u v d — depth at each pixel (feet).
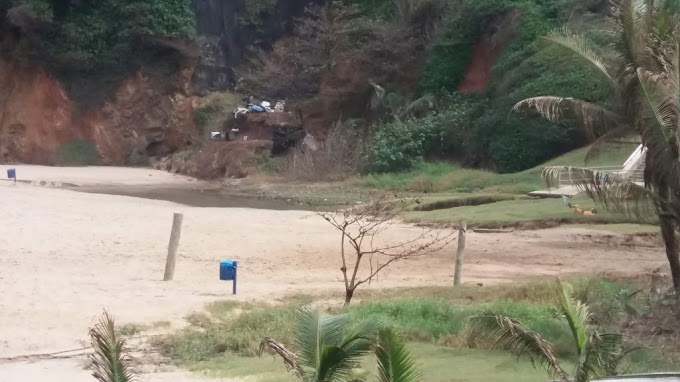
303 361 20.53
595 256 68.69
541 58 137.90
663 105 41.65
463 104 149.79
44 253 59.00
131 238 67.67
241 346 36.19
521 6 152.46
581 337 20.15
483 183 122.21
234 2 215.72
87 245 63.41
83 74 201.16
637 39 43.93
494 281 54.85
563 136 133.59
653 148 42.86
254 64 201.57
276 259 62.90
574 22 134.00
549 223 85.92
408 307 40.78
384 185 131.03
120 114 200.64
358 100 166.61
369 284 52.70
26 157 195.72
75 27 200.03
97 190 130.11
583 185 47.24
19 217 75.10
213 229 75.61
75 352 35.78
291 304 44.78
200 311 43.45
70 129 198.80
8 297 45.16
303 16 205.26
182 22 203.10
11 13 193.26
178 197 123.34
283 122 174.81
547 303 42.42
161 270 56.24
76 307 43.80
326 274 57.52
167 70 203.82
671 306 42.01
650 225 83.61
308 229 79.20
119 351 20.93
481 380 29.96
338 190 127.95
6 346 36.55
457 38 160.15
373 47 165.07
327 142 150.20
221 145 167.12
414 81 164.25
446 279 56.08
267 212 93.86
